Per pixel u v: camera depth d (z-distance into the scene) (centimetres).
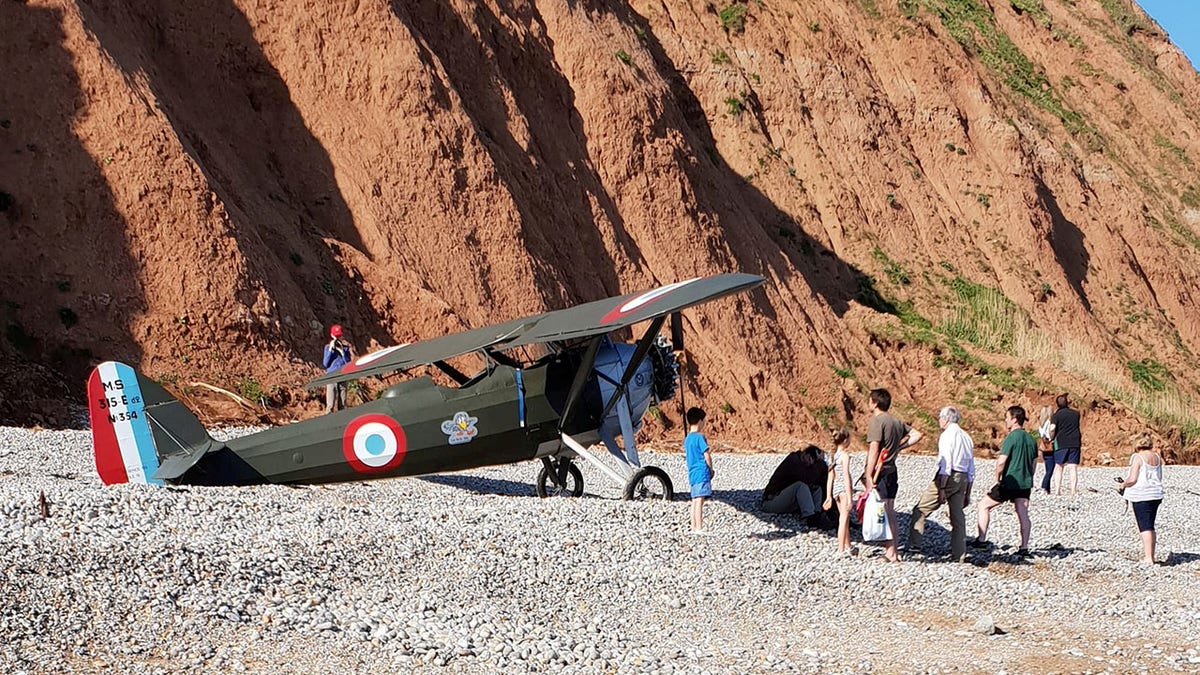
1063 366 3688
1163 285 4628
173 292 2180
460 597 934
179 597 822
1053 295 4053
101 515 995
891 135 4219
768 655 887
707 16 4134
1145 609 1138
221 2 2697
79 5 2322
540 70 3212
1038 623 1050
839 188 3956
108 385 1275
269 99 2695
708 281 1324
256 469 1336
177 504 1083
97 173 2198
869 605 1071
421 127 2734
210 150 2452
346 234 2617
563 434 1455
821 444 2844
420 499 1333
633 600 999
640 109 3275
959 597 1120
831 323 3438
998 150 4366
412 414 1384
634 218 3206
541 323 1409
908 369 3462
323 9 2762
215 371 2150
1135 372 4075
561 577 1027
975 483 2164
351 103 2731
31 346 2044
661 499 1486
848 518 1251
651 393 1533
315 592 884
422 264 2658
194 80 2595
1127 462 3039
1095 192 4781
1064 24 5591
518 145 2975
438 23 2984
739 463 2180
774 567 1153
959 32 4969
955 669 884
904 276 3847
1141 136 5341
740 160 3866
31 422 1897
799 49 4209
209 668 727
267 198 2528
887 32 4503
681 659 858
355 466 1364
